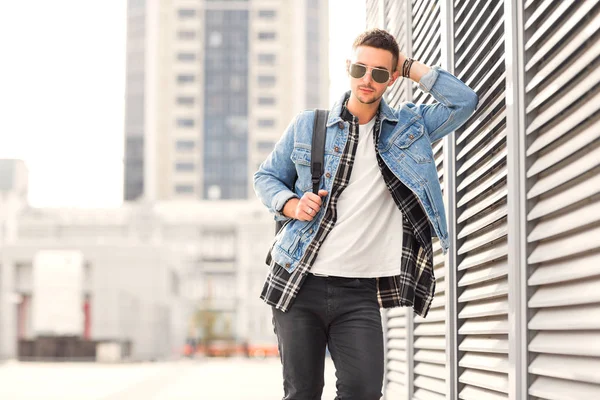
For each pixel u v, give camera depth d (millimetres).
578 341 1948
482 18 2895
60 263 30703
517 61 2385
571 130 2037
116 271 35344
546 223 2184
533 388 2234
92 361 29422
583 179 1979
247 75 70062
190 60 70375
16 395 10930
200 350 43406
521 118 2346
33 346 29297
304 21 70938
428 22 3883
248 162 69000
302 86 70125
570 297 1974
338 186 2547
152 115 69438
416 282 2578
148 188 68438
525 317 2291
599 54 1812
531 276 2271
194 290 55375
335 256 2506
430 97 3738
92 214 58750
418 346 4039
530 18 2270
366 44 2486
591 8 1854
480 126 2934
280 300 2545
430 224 2572
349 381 2471
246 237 56000
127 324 35156
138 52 70250
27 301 37281
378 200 2562
